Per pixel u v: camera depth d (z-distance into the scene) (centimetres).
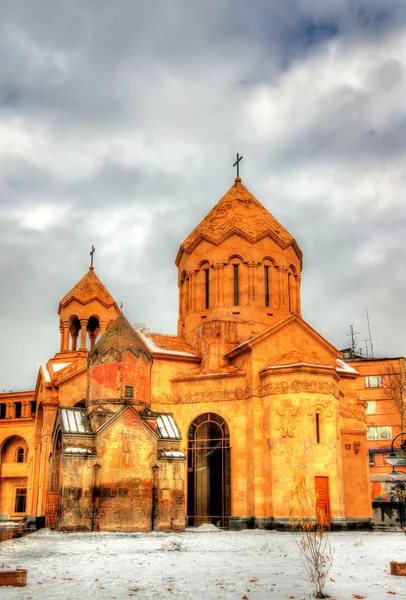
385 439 7575
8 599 1322
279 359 4200
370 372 7919
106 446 3578
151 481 3625
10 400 7756
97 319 5644
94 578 1633
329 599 1342
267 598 1352
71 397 4731
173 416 4150
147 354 3984
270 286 5009
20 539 3091
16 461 7369
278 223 5347
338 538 3123
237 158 5681
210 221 5253
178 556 2189
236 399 4253
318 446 3856
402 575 1670
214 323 4669
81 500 3441
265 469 3969
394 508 4912
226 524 4062
